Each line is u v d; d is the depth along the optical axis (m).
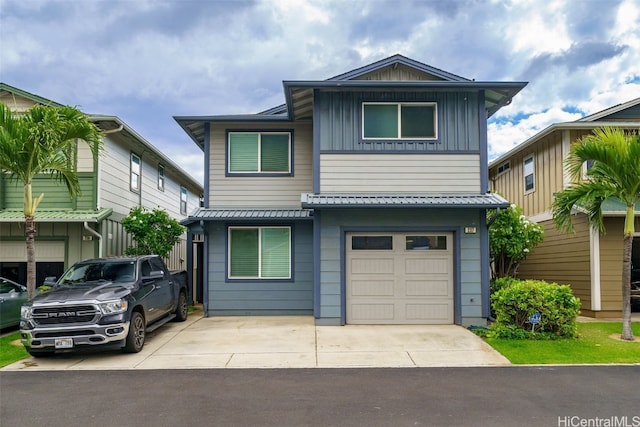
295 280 12.23
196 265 16.27
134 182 15.74
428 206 9.98
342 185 10.78
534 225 12.14
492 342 8.72
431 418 5.00
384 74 11.60
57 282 9.14
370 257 10.71
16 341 9.35
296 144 12.73
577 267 12.71
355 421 4.93
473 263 10.55
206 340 9.15
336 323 10.49
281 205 12.64
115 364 7.43
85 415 5.19
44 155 8.90
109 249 13.45
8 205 12.85
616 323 11.02
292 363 7.41
